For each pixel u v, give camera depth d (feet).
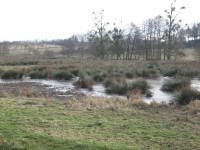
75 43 319.47
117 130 36.37
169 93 73.31
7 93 65.21
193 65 139.95
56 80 102.01
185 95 57.93
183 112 48.37
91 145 28.91
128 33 258.57
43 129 34.96
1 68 125.18
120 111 47.32
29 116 41.11
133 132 35.76
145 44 258.37
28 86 81.92
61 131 34.60
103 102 53.36
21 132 32.22
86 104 52.03
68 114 43.75
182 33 226.99
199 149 30.78
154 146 31.07
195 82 92.84
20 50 402.11
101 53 240.32
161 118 43.86
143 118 43.39
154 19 257.75
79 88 79.87
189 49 293.84
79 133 34.19
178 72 113.19
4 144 27.66
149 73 113.91
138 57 260.62
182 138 34.09
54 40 501.15
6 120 37.78
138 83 75.31
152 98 66.03
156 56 254.88
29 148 27.40
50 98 60.13
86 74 101.50
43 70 115.96
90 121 40.19
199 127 39.06
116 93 72.43
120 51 248.52
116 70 117.60
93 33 238.68
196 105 50.83
